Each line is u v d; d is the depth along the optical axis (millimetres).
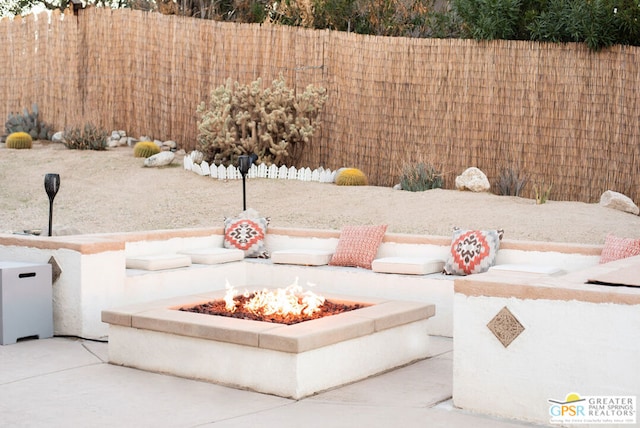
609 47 12820
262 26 15367
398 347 5289
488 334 4062
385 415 4109
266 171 14344
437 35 17266
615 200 12086
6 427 3893
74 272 5973
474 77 13695
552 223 10969
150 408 4238
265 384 4574
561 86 13148
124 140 16750
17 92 17938
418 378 4977
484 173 13641
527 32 13930
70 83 17297
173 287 6688
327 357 4668
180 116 16203
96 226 11883
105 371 5055
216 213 12266
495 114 13594
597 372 3729
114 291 6188
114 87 16906
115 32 16812
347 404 4352
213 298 5809
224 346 4738
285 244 7770
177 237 7434
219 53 15719
